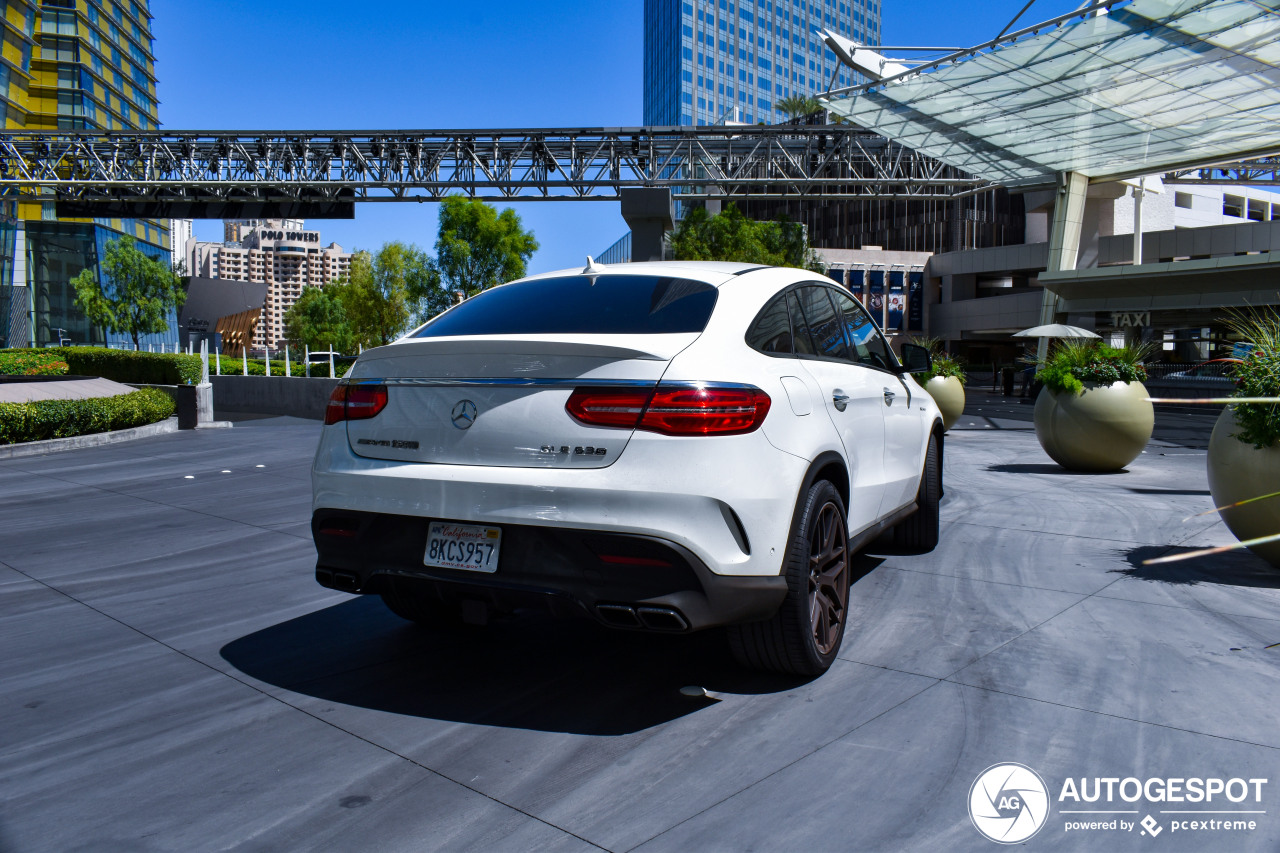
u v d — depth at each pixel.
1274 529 4.16
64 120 79.25
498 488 2.47
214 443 12.51
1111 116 22.70
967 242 63.78
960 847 1.88
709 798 2.13
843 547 3.08
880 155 30.47
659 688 2.88
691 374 2.43
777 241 35.84
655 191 28.67
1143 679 2.87
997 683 2.85
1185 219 55.53
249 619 3.78
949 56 19.39
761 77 131.62
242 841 1.96
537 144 30.31
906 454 4.11
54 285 65.50
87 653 3.34
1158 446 11.72
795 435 2.71
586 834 1.97
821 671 2.91
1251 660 3.04
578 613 2.46
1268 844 1.89
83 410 12.05
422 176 30.86
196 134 30.75
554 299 3.09
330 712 2.72
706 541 2.38
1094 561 4.61
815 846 1.90
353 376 2.90
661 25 130.88
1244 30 16.95
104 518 6.39
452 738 2.51
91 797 2.18
